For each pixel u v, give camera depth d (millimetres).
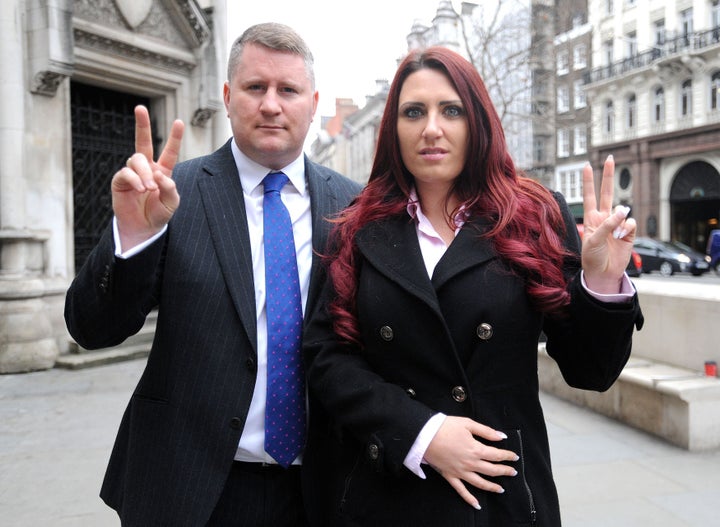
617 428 4449
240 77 1681
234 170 1759
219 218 1660
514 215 1456
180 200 1675
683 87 27234
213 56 8758
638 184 29438
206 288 1587
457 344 1396
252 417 1636
